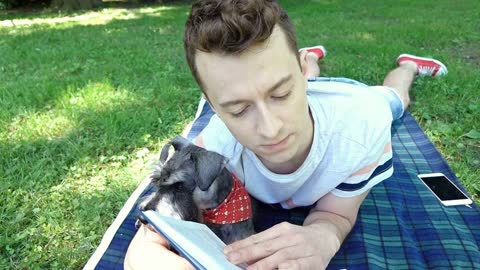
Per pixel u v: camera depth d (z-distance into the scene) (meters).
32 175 1.40
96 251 1.07
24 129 1.66
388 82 1.74
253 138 0.77
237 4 0.70
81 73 2.32
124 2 6.48
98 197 1.31
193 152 0.95
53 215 1.24
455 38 2.62
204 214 0.98
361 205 1.17
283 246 0.82
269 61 0.70
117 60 2.52
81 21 4.48
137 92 1.96
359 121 0.96
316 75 1.85
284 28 0.74
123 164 1.48
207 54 0.71
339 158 0.95
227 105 0.74
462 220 1.13
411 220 1.13
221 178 0.96
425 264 1.00
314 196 1.02
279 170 0.98
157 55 2.56
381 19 3.39
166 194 0.93
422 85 1.85
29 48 2.96
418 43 2.57
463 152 1.43
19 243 1.16
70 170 1.44
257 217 1.15
